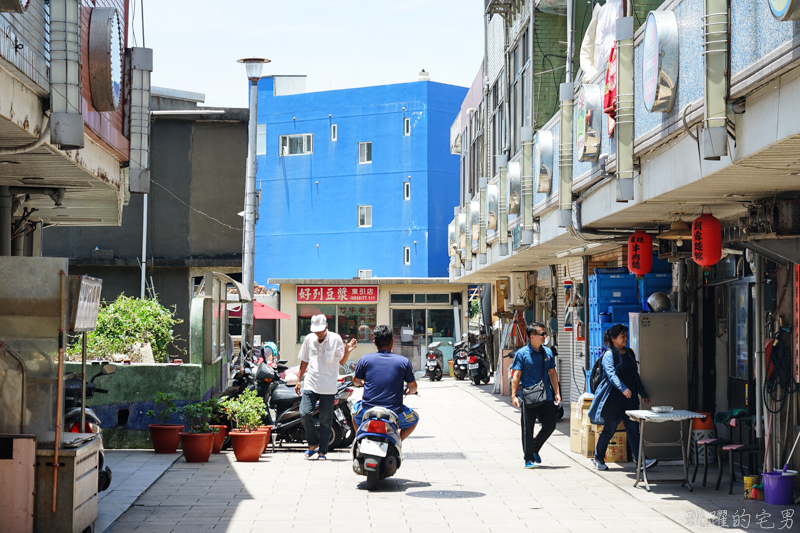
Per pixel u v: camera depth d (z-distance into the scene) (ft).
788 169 20.02
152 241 69.72
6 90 19.04
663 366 34.19
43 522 20.04
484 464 35.83
